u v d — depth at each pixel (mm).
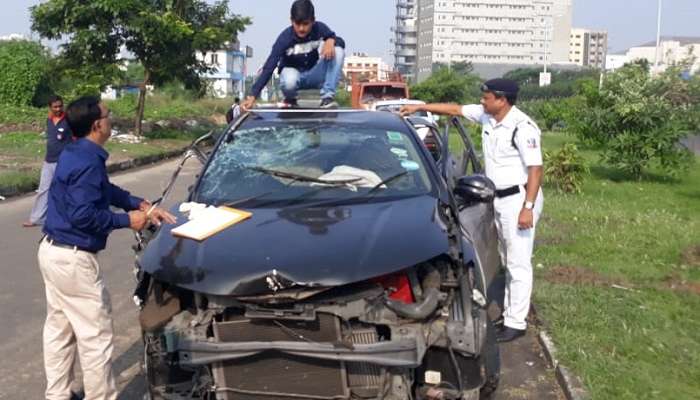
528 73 89188
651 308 6363
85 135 4238
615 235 9273
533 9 114688
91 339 4262
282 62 6582
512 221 5590
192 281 3725
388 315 3701
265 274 3648
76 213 4059
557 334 5633
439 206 4508
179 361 3748
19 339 5793
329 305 3660
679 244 8836
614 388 4680
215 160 5059
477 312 3891
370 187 4688
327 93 6539
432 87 49656
